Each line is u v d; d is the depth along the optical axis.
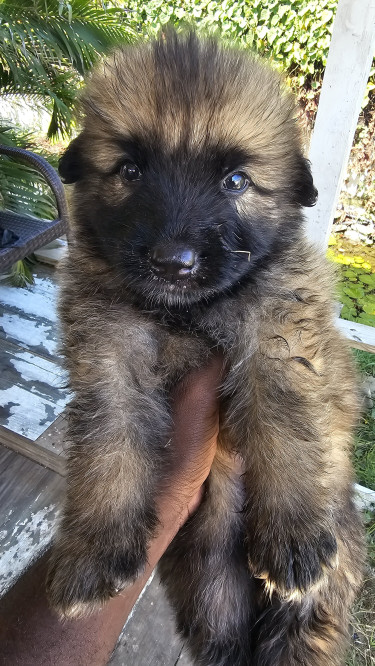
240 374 0.27
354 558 0.32
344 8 0.49
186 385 0.28
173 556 0.31
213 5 1.20
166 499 0.26
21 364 0.60
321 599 0.30
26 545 0.42
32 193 0.75
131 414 0.26
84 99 0.28
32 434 0.51
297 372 0.26
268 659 0.30
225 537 0.30
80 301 0.28
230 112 0.24
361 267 1.02
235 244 0.25
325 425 0.26
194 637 0.31
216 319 0.27
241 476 0.29
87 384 0.27
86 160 0.28
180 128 0.24
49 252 0.81
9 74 0.81
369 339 0.64
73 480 0.25
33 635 0.21
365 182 1.15
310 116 1.17
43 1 0.76
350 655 0.39
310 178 0.28
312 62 1.12
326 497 0.25
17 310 0.70
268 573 0.25
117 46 0.30
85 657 0.21
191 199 0.24
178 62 0.24
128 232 0.24
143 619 0.39
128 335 0.27
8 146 0.70
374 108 1.10
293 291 0.27
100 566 0.23
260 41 1.07
